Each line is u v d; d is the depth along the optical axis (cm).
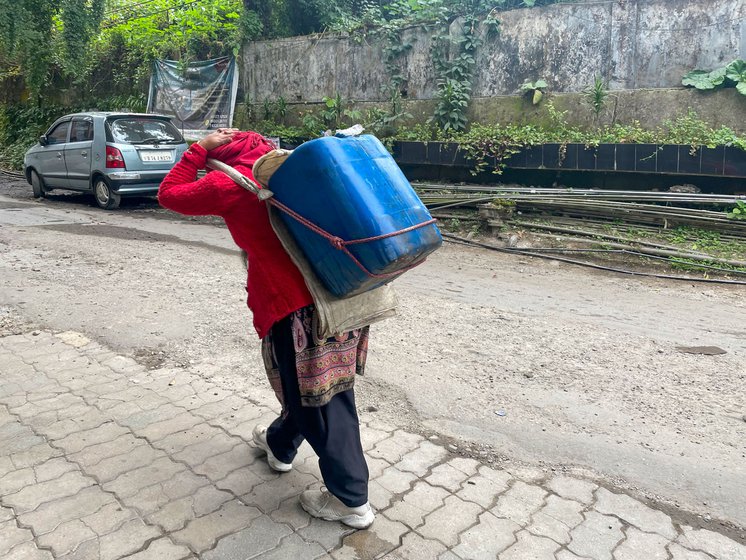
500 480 277
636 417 342
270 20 1334
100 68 1616
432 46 1070
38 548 221
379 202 203
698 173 799
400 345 445
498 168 940
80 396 346
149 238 833
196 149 232
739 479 283
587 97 945
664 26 893
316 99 1242
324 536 232
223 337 448
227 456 287
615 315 545
